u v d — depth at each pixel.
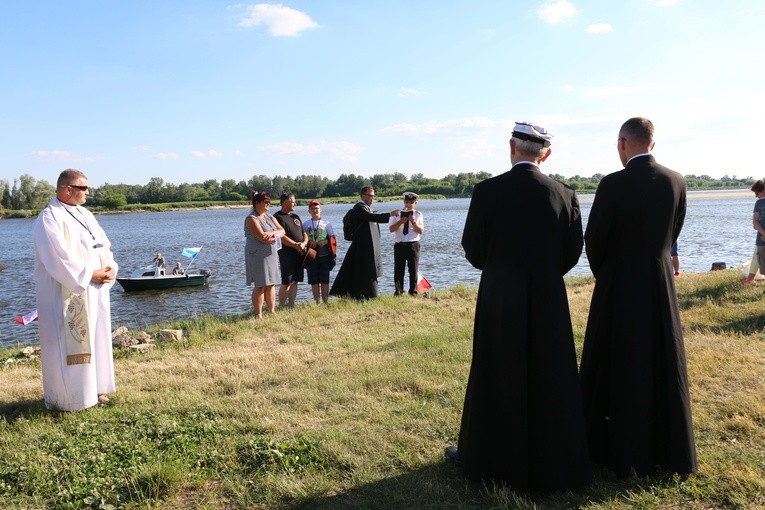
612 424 3.66
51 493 3.69
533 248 3.42
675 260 12.89
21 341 13.03
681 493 3.43
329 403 5.16
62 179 5.10
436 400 5.16
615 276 3.68
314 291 10.77
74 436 4.55
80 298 5.07
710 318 7.81
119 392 5.57
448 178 179.50
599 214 3.68
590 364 3.78
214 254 33.16
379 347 7.15
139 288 19.83
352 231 10.74
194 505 3.57
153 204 160.12
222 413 4.98
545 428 3.39
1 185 132.50
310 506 3.49
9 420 5.00
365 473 3.83
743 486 3.44
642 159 3.68
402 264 11.29
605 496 3.43
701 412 4.54
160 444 4.33
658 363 3.60
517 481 3.41
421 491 3.59
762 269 10.04
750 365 5.57
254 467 3.97
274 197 164.50
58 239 4.90
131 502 3.55
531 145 3.51
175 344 7.79
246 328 8.64
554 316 3.41
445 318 8.86
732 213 57.06
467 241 3.60
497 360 3.44
